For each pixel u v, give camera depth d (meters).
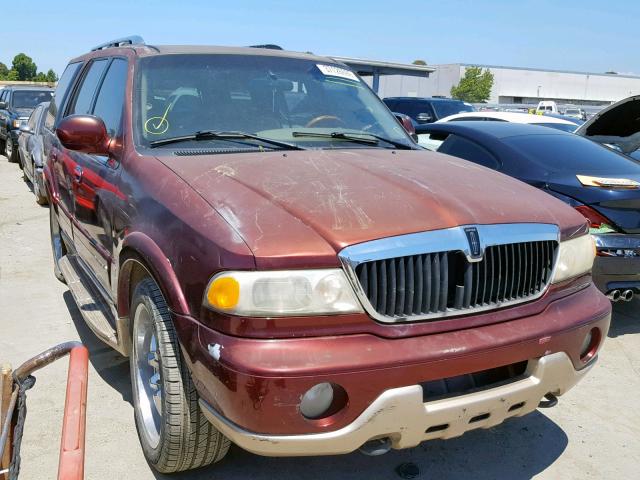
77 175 4.24
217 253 2.40
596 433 3.59
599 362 4.59
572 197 4.84
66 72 5.82
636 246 4.71
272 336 2.33
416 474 3.12
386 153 3.62
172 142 3.41
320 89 4.12
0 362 4.24
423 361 2.40
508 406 2.65
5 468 1.93
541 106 33.53
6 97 17.28
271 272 2.33
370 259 2.38
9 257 6.93
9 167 15.07
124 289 3.26
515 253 2.70
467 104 16.64
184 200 2.74
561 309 2.84
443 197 2.76
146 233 2.87
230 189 2.74
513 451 3.37
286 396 2.27
